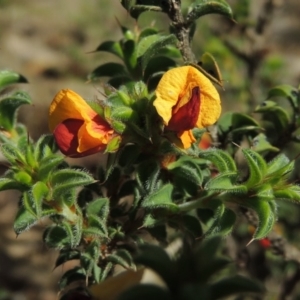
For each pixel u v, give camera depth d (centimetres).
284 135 17
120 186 15
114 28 62
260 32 24
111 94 14
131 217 15
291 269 23
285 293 21
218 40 26
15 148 14
